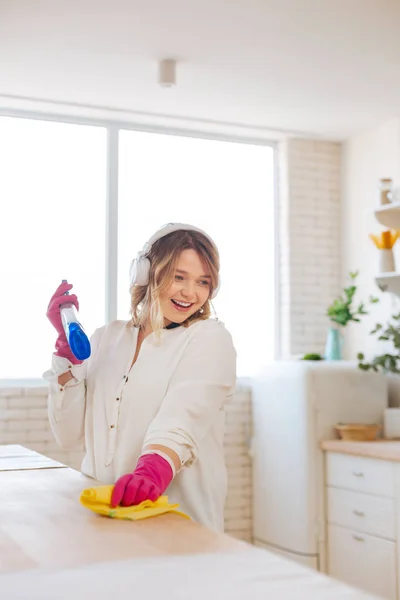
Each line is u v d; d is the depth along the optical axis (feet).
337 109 15.08
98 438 5.70
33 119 15.15
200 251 5.63
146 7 10.64
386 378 14.87
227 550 3.52
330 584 2.96
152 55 12.38
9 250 14.70
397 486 11.94
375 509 12.44
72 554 3.46
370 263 16.10
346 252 16.92
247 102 14.69
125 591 2.88
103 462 5.64
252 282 16.66
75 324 5.13
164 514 4.38
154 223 15.89
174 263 5.56
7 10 10.71
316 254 16.83
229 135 16.67
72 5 10.57
